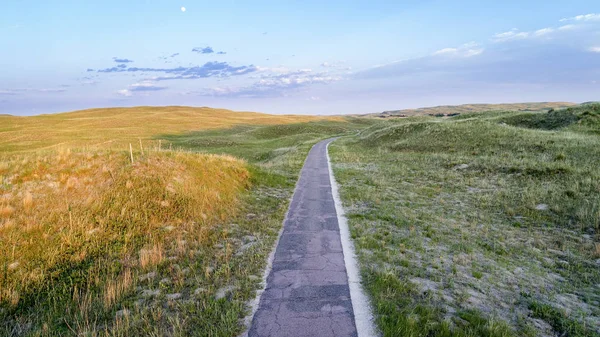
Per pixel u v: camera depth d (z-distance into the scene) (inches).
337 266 276.4
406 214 436.1
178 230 358.9
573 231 370.0
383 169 845.8
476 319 194.1
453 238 350.9
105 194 380.5
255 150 1881.2
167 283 251.3
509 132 1055.0
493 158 781.9
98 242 305.0
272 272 268.2
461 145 1057.5
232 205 470.6
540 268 285.7
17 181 366.6
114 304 222.1
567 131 1059.3
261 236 358.9
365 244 324.8
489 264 284.5
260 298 225.9
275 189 630.5
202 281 251.9
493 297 227.6
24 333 195.6
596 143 767.1
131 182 416.8
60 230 303.3
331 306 213.5
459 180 656.4
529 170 619.5
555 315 206.7
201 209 414.3
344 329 188.5
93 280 254.7
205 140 2228.1
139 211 371.2
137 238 326.3
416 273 259.1
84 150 510.6
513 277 262.1
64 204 341.7
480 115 2016.5
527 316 206.2
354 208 476.1
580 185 497.4
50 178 386.9
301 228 388.2
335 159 1144.8
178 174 483.8
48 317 208.2
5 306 218.7
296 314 204.8
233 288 240.5
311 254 305.0
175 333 185.0
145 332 189.9
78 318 206.2
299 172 855.7
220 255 302.7
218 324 195.5
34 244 278.7
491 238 356.2
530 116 1378.0
